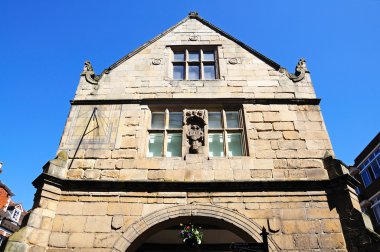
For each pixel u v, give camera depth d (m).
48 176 7.71
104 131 9.01
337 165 8.02
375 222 25.27
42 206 7.38
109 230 7.23
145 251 9.49
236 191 7.75
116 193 7.74
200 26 12.04
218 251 9.64
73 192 7.78
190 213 7.41
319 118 9.23
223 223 7.40
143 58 10.95
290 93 9.88
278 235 7.12
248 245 5.86
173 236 9.23
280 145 8.67
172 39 11.59
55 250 6.96
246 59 10.83
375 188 25.75
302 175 8.11
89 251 6.96
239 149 9.01
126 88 10.09
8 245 6.57
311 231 7.18
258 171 8.16
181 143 9.03
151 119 9.61
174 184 7.80
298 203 7.59
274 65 10.59
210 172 8.15
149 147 9.04
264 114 9.35
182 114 9.62
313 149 8.59
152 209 7.51
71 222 7.36
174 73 10.87
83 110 9.47
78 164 8.34
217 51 11.27
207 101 9.66
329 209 7.48
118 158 8.46
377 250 6.52
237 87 10.03
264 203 7.59
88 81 10.24
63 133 8.93
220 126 9.46
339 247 6.93
